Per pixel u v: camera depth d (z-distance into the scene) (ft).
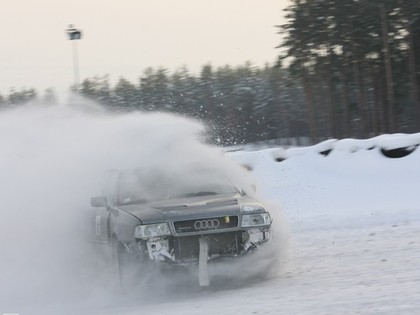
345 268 75.31
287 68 606.14
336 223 108.99
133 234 70.28
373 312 52.65
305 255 86.33
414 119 581.53
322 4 557.33
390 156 161.17
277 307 58.90
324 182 158.81
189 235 69.46
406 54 562.25
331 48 588.50
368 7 529.45
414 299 55.67
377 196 139.85
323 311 55.11
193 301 66.95
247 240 70.95
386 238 91.45
